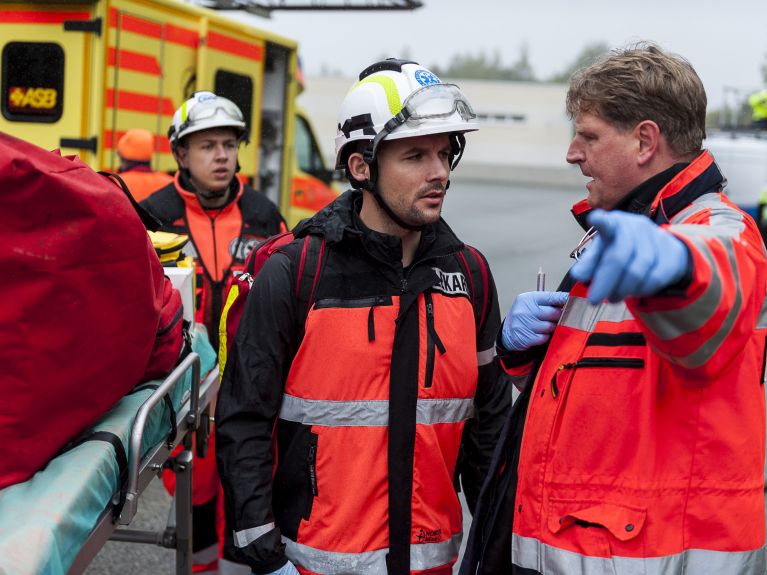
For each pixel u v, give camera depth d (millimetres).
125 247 1865
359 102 2186
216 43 7137
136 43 6238
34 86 6008
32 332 1786
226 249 3980
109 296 1874
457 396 2256
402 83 2166
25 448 1859
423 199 2172
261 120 8453
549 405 1913
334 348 2160
